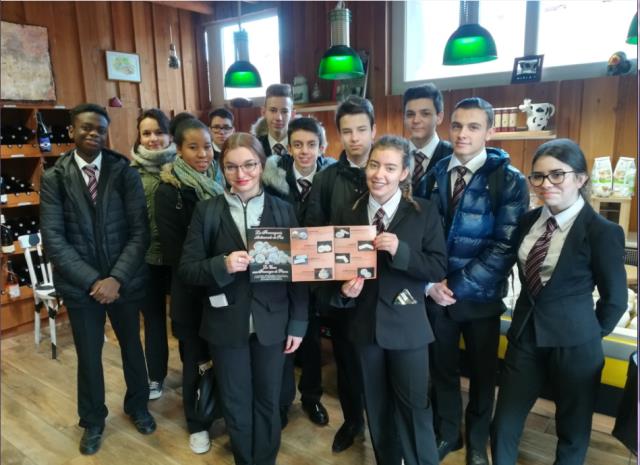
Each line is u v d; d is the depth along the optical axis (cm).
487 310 198
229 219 185
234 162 178
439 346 211
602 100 354
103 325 229
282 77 554
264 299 185
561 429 183
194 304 219
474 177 195
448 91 423
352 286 171
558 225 173
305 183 246
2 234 373
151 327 271
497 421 188
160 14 561
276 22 557
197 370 228
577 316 171
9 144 380
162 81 570
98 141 217
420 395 179
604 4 361
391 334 173
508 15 405
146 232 229
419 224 176
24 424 260
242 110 576
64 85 475
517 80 389
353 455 226
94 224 218
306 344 249
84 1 486
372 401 185
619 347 229
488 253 193
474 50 267
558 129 376
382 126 471
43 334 388
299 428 249
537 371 183
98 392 231
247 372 191
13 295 382
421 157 231
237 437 194
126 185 225
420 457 180
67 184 214
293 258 173
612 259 164
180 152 230
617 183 320
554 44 388
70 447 239
